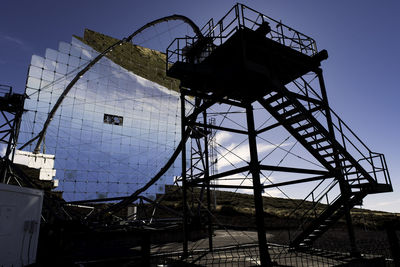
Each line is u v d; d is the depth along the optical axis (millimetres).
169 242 17844
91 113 26781
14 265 8430
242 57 10281
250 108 11680
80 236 9258
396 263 7965
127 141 28656
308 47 12867
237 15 10594
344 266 8844
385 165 12469
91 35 29250
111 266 8344
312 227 12219
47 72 24172
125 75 31203
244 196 42250
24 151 20859
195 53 12953
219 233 23219
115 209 19766
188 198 35531
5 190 8430
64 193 22625
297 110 11297
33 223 9305
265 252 8938
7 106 20906
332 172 11812
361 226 21469
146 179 28578
